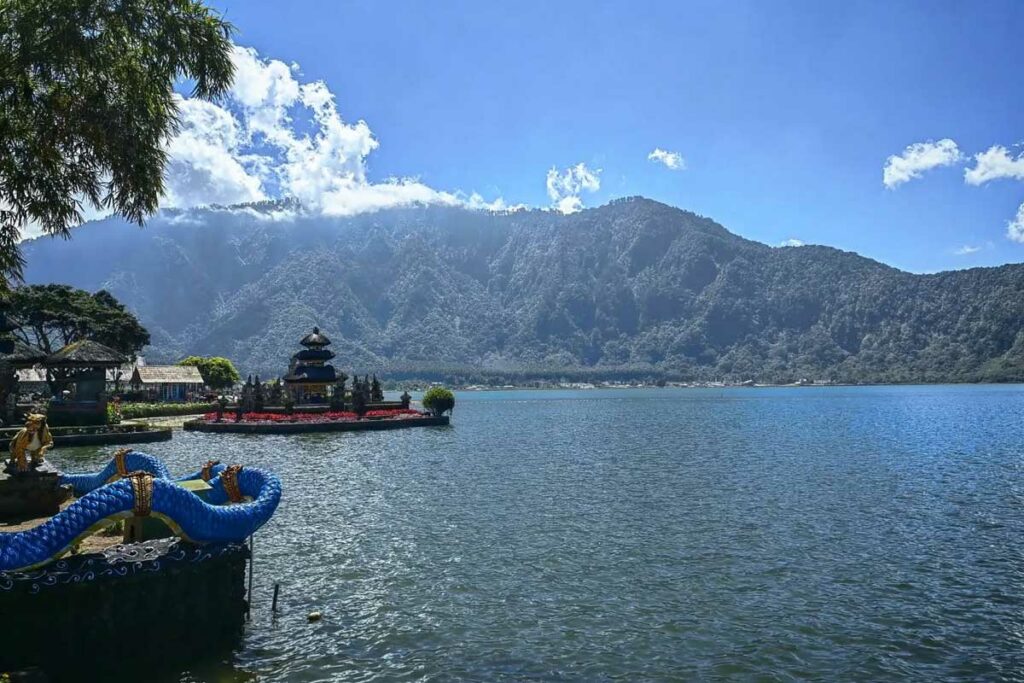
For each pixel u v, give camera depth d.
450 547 19.38
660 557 18.42
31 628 10.57
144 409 71.50
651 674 11.63
